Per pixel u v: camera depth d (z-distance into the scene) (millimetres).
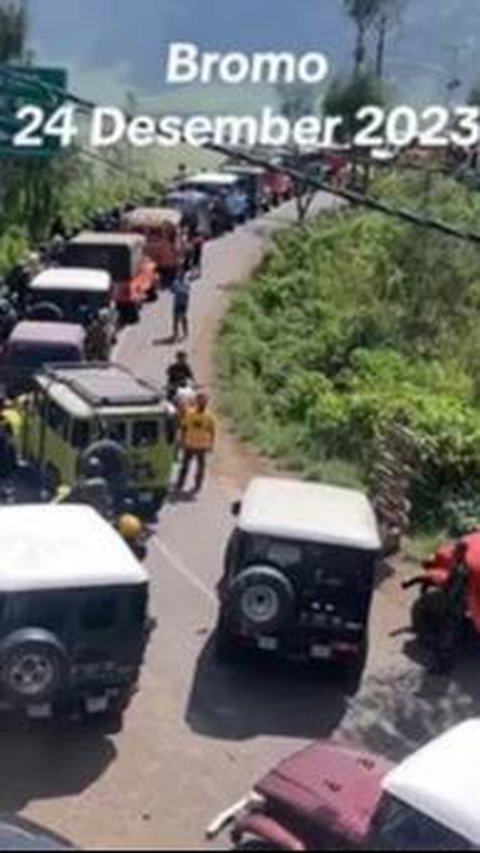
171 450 38375
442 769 20750
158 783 25906
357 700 29750
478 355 59500
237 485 43344
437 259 66312
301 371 58281
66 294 54312
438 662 31219
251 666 30594
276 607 29047
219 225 92375
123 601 26344
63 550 26719
